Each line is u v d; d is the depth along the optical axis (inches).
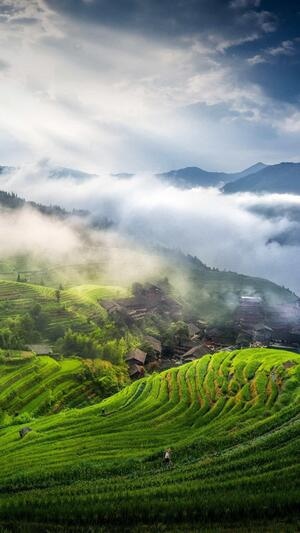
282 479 1998.0
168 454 2699.3
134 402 4621.1
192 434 3464.6
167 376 5064.0
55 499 1956.2
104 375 6796.3
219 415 3814.0
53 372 6579.7
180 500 1838.1
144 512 1748.3
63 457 3129.9
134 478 2474.2
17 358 6673.2
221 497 1835.6
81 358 7485.2
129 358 7869.1
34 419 5123.0
